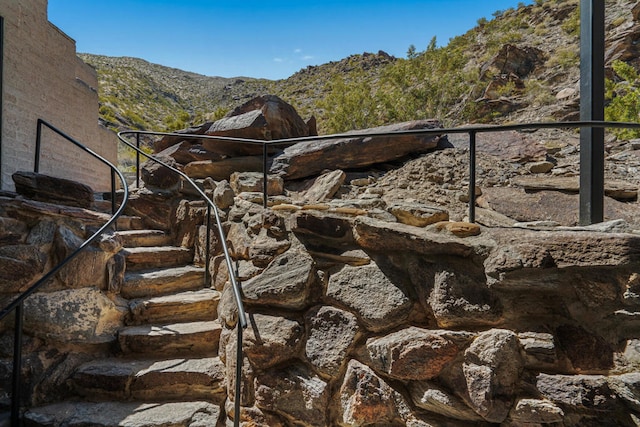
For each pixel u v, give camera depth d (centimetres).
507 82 1584
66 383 226
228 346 235
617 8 2042
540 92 1456
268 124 486
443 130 219
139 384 227
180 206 372
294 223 237
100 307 257
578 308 176
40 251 237
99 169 991
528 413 170
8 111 639
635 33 1520
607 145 571
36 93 718
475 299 188
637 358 160
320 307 219
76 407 216
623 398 159
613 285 168
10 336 222
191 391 233
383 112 1627
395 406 194
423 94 1591
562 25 2398
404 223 231
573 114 1174
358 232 217
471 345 182
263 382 214
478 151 464
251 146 477
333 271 224
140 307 271
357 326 207
